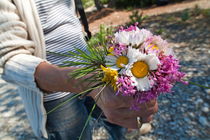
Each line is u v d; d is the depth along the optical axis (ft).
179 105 4.17
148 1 17.80
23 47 1.23
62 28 1.64
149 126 3.66
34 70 1.07
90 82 0.99
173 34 8.60
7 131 4.29
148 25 10.54
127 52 0.97
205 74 5.10
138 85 0.90
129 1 19.04
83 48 1.82
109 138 3.57
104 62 1.04
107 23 13.99
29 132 4.15
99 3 18.10
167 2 16.42
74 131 1.87
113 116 0.98
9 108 5.13
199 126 3.64
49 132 1.87
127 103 0.93
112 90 0.94
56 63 1.62
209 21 9.37
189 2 14.96
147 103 0.97
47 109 1.71
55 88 1.05
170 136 3.49
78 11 2.32
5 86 6.33
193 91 4.49
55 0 1.63
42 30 1.40
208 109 3.96
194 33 8.29
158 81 0.92
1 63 1.15
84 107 2.02
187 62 5.90
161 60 0.95
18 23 1.22
